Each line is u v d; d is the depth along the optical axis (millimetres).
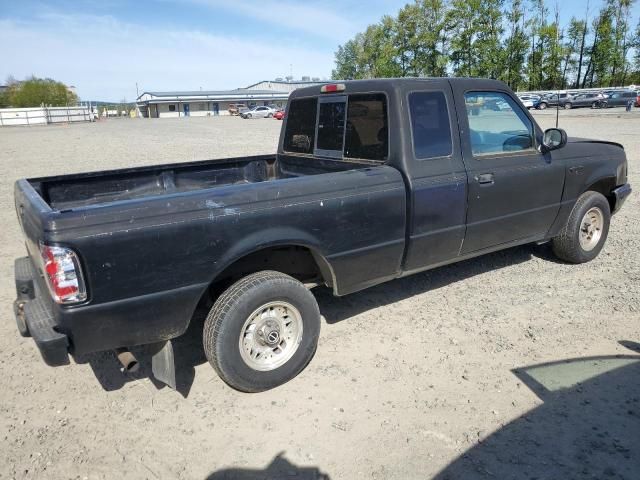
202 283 3145
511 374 3645
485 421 3154
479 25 51938
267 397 3473
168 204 2979
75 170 14367
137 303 2955
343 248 3717
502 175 4559
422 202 4047
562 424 3102
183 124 46625
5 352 4105
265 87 116000
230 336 3250
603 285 5145
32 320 2980
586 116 34531
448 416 3213
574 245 5484
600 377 3570
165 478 2773
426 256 4258
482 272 5586
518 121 4797
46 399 3480
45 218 2707
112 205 2865
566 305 4719
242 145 21281
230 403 3416
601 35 60781
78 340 2869
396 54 56875
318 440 3037
